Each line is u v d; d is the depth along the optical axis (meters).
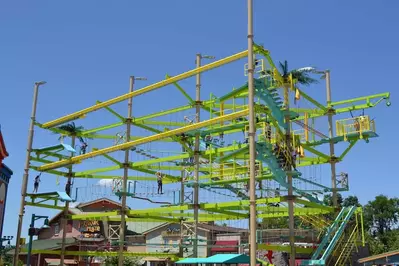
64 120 39.59
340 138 34.88
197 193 36.31
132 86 41.28
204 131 35.91
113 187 39.91
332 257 31.50
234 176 34.31
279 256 35.41
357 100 34.66
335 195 35.16
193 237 38.16
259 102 30.81
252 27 24.27
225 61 28.95
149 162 38.59
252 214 21.58
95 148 40.41
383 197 87.94
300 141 33.62
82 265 54.72
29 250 30.48
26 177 39.19
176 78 32.44
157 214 40.59
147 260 55.09
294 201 28.91
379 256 28.91
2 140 30.03
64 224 42.22
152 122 40.47
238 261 26.00
